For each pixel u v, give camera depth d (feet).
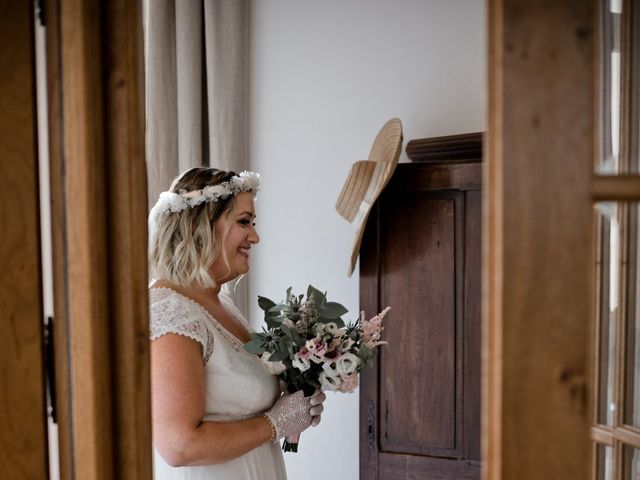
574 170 2.43
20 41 3.26
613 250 5.35
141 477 3.44
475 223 7.99
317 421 6.73
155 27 9.64
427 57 9.40
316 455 10.19
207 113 10.08
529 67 2.42
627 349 5.22
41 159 3.46
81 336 3.26
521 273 2.46
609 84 5.05
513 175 2.45
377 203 8.39
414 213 8.26
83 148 3.21
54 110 3.26
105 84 3.31
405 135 9.55
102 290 3.30
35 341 3.35
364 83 9.71
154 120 9.70
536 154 2.44
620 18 5.02
